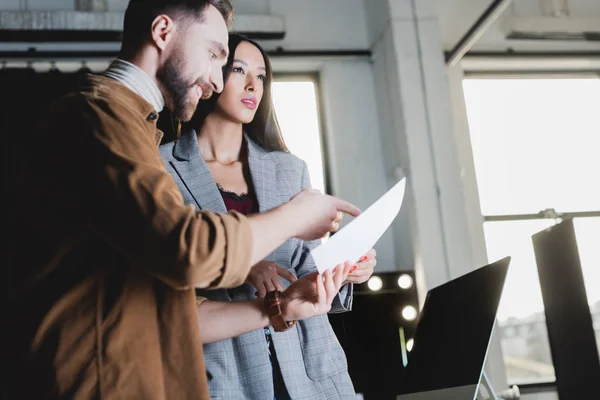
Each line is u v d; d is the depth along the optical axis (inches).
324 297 48.7
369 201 187.5
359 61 197.9
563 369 174.4
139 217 37.1
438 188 174.6
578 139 200.2
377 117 194.5
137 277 40.1
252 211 63.8
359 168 189.6
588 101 204.1
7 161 158.4
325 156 192.7
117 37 178.1
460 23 192.7
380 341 157.6
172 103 46.4
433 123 179.0
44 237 39.9
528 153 197.0
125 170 38.0
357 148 191.0
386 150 189.6
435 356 77.4
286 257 62.4
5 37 174.2
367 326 158.2
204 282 38.3
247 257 39.1
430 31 185.8
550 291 179.6
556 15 198.4
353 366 154.5
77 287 39.4
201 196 60.6
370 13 198.4
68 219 39.4
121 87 43.2
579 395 169.5
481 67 202.4
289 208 42.8
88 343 38.6
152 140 42.7
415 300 162.2
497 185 193.5
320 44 197.3
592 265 185.5
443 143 178.1
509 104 201.0
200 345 40.6
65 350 38.5
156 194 37.7
